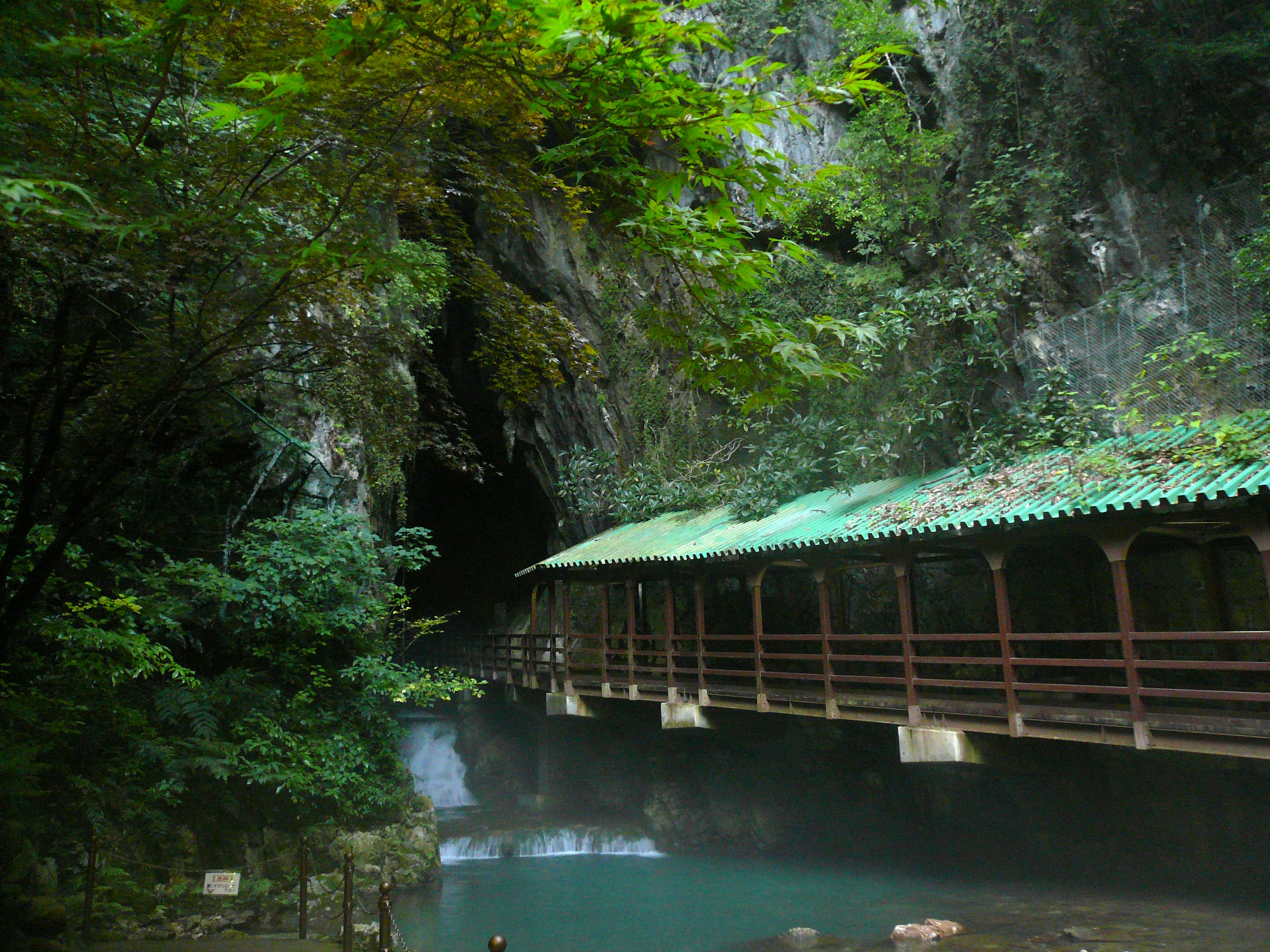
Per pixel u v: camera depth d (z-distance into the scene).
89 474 6.89
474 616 36.28
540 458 28.97
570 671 24.45
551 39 4.69
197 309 6.95
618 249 12.59
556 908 14.34
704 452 24.47
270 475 15.62
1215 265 14.30
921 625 17.70
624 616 24.98
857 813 18.16
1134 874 14.06
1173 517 9.48
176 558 14.45
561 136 6.48
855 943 11.64
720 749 19.98
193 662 14.00
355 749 13.88
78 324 9.42
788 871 16.58
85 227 4.75
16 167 4.89
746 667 20.89
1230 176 15.04
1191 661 9.21
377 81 5.92
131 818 11.30
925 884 14.74
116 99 6.79
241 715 13.14
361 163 7.17
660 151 6.16
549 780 23.42
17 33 5.27
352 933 8.62
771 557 14.54
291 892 12.24
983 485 12.47
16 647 10.91
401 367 15.05
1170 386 13.42
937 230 19.14
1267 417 10.45
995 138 18.16
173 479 14.27
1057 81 17.20
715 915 13.66
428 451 27.06
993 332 16.09
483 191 8.16
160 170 6.07
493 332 8.82
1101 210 16.48
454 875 17.08
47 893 9.32
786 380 6.60
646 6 4.75
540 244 25.92
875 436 17.08
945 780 16.91
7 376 8.63
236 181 6.62
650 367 25.78
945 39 19.52
